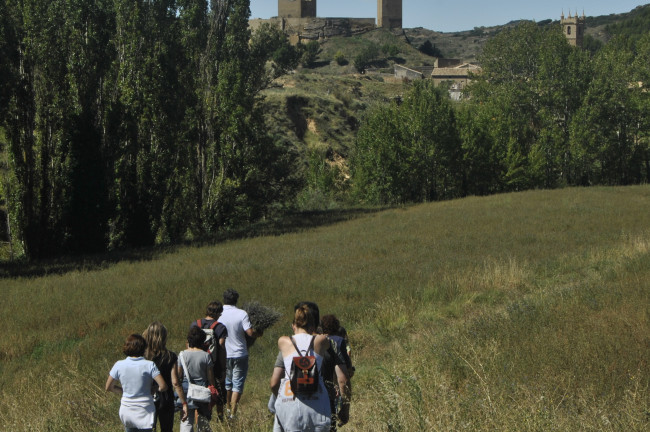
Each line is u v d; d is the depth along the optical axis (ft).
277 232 122.62
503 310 45.93
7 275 87.56
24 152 113.60
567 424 19.79
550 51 240.94
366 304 58.49
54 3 115.24
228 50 141.28
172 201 131.13
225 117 136.36
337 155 326.24
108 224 120.98
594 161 231.09
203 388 26.25
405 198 203.51
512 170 207.62
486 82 283.79
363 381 34.17
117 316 58.95
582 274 65.10
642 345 28.27
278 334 50.34
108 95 121.29
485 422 20.02
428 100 203.51
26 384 38.55
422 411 20.99
